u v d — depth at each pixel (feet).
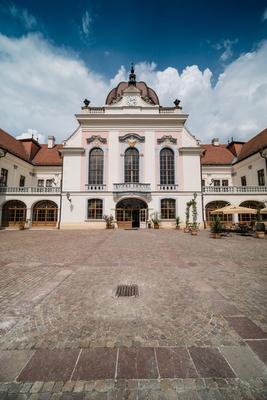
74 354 7.58
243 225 57.93
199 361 7.20
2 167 73.05
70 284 15.02
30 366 6.99
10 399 5.79
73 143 75.15
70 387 6.13
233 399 5.73
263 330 9.18
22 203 74.28
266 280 16.02
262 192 72.18
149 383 6.28
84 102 78.74
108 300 12.32
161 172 74.84
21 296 12.86
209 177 92.27
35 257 24.17
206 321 9.96
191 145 75.41
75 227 70.28
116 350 7.81
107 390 6.02
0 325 9.57
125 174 74.69
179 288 14.28
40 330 9.19
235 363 7.10
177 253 26.48
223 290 13.94
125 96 80.07
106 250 28.60
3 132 86.89
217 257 24.17
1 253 26.73
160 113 78.89
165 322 9.87
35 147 100.12
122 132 75.97
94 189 72.54
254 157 77.97
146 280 15.92
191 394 5.90
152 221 70.64
